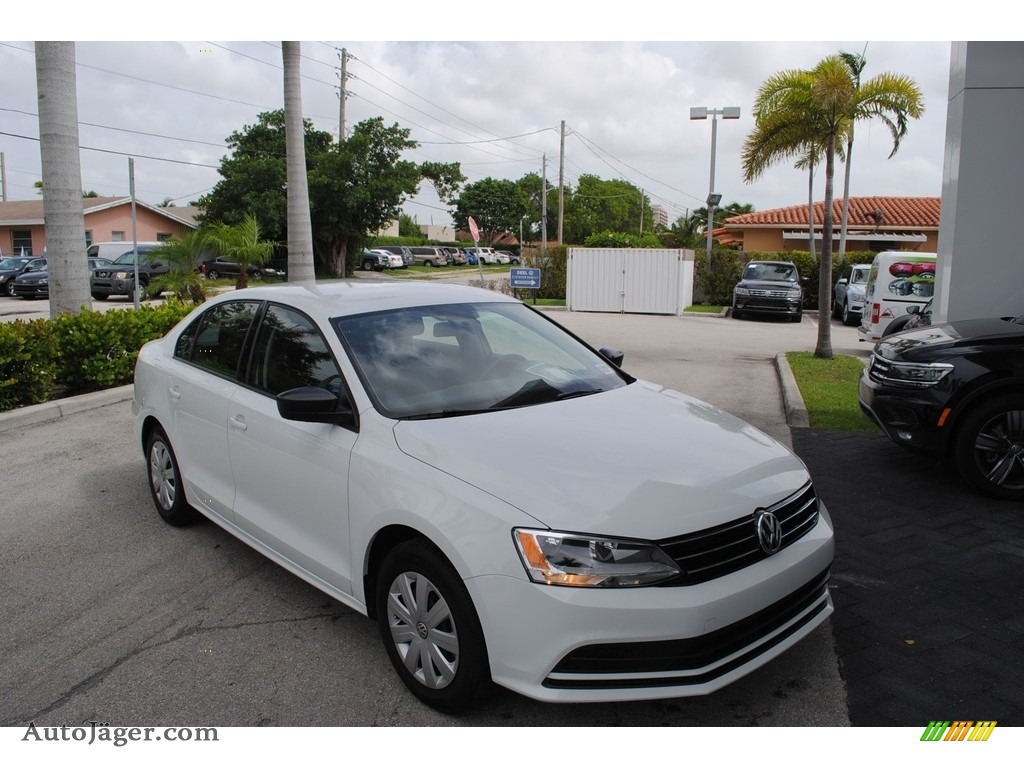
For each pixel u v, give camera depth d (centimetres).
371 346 390
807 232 3300
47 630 392
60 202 1038
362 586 346
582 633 272
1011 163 798
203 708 327
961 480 607
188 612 408
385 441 340
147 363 536
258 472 411
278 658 363
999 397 552
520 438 334
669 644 276
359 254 4450
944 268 853
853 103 1287
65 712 326
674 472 314
